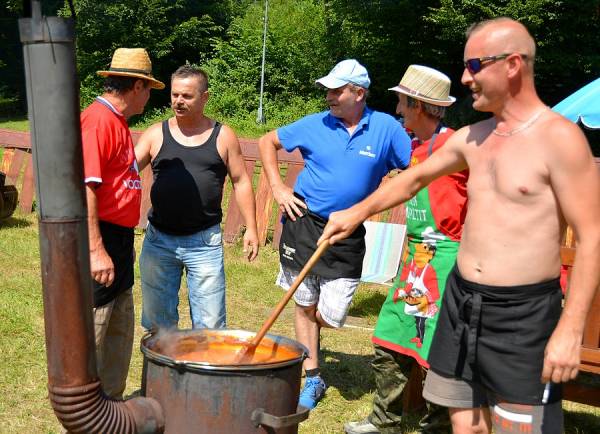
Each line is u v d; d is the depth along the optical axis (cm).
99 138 355
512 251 255
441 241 378
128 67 371
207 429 265
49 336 254
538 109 254
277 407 274
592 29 2309
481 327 263
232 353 315
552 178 246
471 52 254
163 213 434
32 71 240
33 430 408
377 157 451
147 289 450
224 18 3559
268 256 886
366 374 531
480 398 279
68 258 249
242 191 454
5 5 3531
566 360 239
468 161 272
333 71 447
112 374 401
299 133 465
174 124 444
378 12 2650
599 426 463
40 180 246
